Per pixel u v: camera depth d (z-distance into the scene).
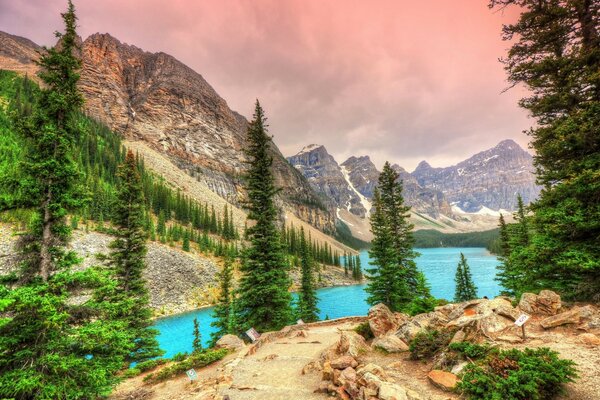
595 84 13.44
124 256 23.25
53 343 9.77
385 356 11.49
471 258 188.00
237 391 10.32
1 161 53.75
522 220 30.23
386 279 27.78
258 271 22.58
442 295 78.94
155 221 97.75
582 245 12.80
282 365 12.95
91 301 11.98
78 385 10.20
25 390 8.81
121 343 11.24
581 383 6.52
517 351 7.18
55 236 11.71
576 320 9.66
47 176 11.45
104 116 172.62
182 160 190.12
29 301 8.76
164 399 11.18
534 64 15.32
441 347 10.20
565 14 15.10
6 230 46.22
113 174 102.88
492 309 11.21
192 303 59.19
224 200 176.88
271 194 23.73
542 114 15.55
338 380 9.05
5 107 90.44
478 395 6.59
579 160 13.44
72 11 12.55
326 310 66.44
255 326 22.00
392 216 31.80
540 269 14.58
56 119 12.23
